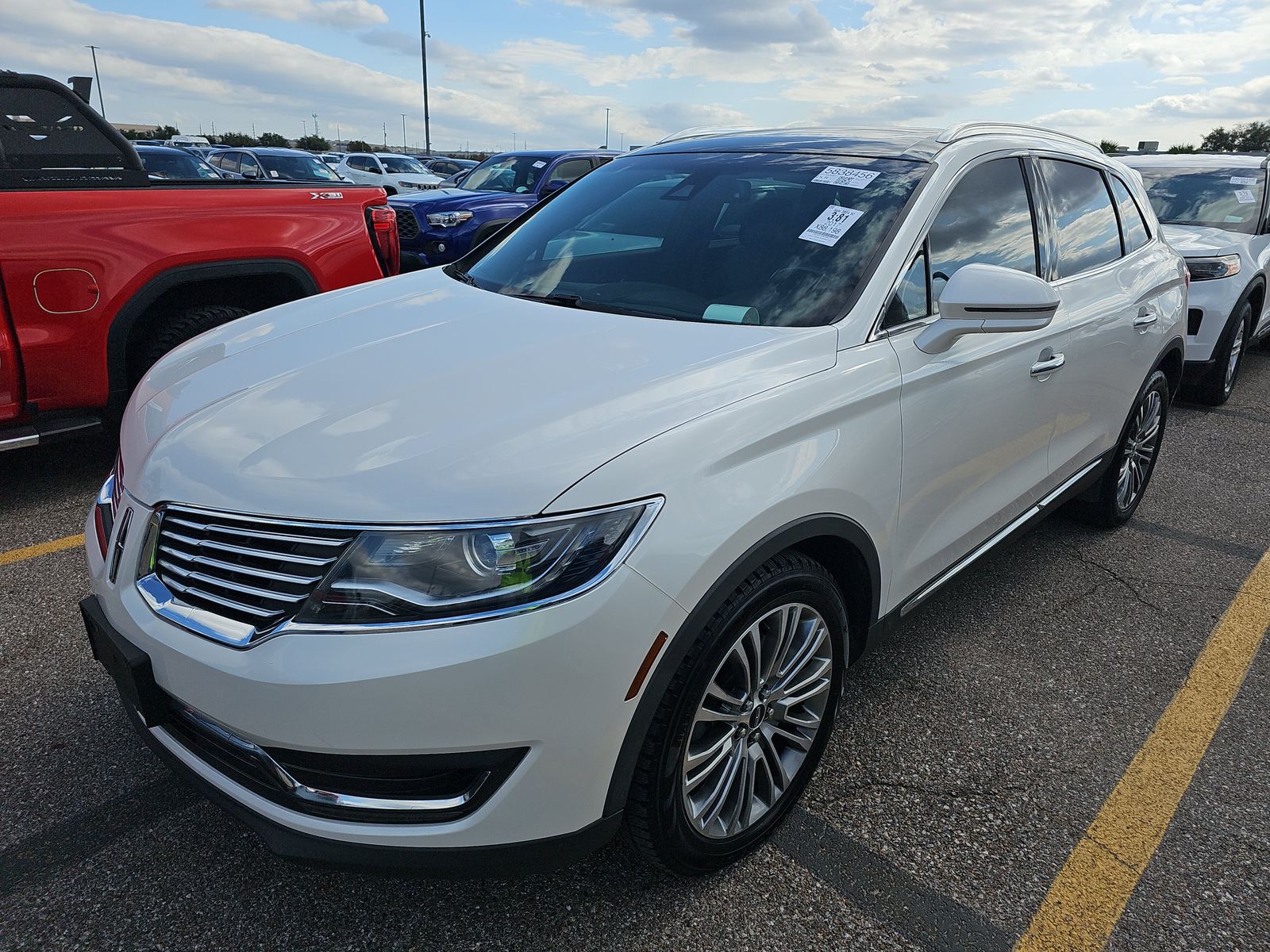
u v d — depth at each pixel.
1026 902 2.05
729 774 2.03
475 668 1.55
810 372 2.10
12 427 3.91
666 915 1.99
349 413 1.88
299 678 1.56
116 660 1.86
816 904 2.03
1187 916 2.03
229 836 2.18
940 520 2.59
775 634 2.03
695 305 2.44
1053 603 3.52
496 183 12.23
